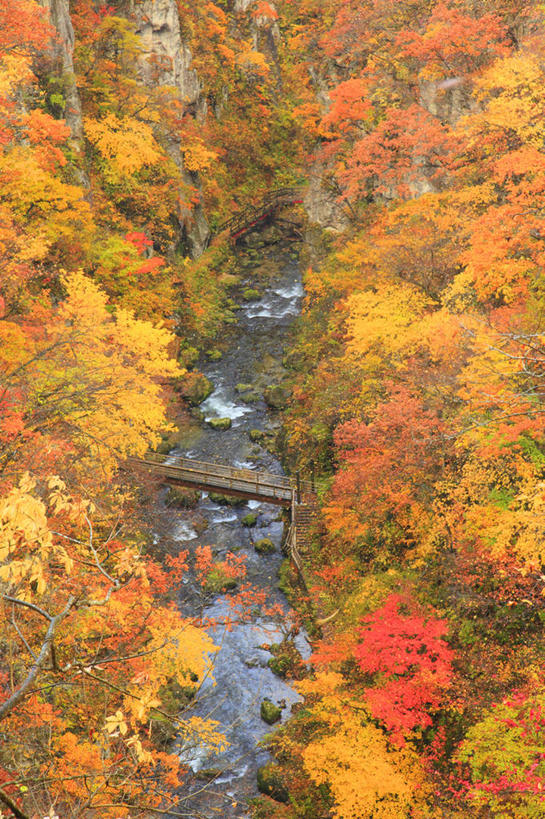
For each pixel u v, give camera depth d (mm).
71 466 19703
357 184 50375
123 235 52625
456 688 20891
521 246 28609
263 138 80938
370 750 19938
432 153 43375
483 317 25719
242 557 34594
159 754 17672
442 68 45062
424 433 25797
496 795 16031
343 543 31875
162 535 36031
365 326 31406
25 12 30500
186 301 57719
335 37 63344
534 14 40281
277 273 66250
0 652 10992
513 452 22938
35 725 12656
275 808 22781
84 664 7426
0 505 6582
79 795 12188
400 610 23609
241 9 83875
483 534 22375
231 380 51500
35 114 35094
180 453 43812
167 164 59531
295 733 24875
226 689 28062
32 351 25375
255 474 39219
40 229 32688
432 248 34500
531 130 31062
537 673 19234
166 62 64375
